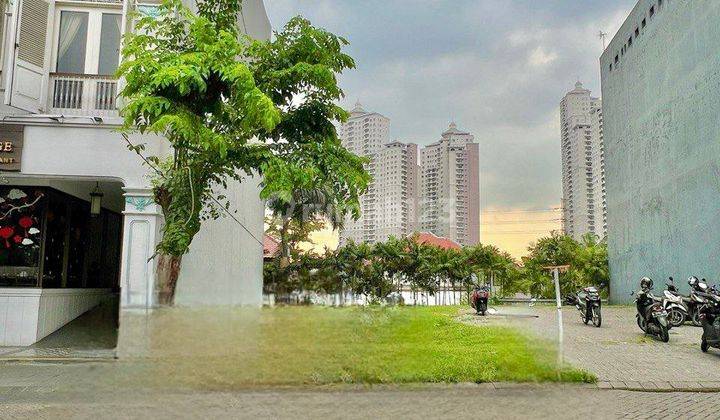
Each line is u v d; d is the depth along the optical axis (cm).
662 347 886
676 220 1766
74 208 1127
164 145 950
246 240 1379
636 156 2127
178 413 199
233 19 754
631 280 2194
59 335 973
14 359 759
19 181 989
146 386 211
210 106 636
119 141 948
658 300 1005
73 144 947
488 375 367
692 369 698
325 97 741
